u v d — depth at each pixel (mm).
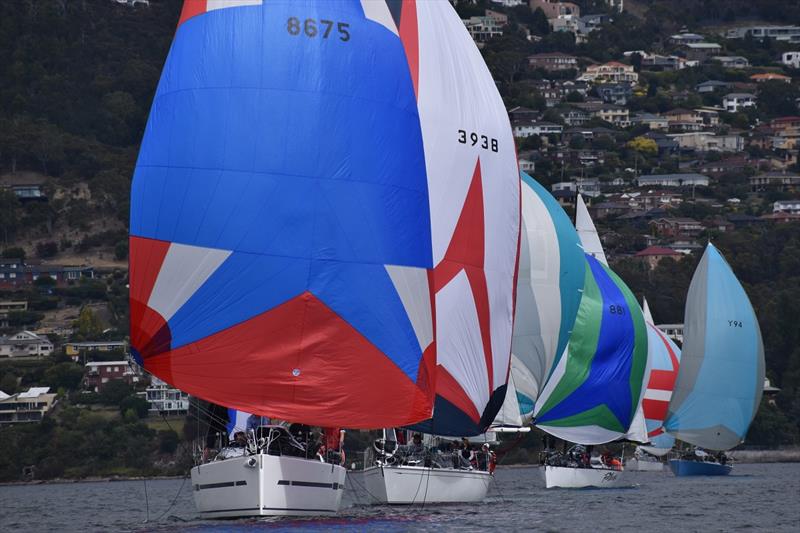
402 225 125188
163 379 119062
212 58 122750
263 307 118750
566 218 196000
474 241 152625
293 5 124438
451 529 128000
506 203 158000
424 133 149000
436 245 149250
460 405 150000
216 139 120625
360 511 141875
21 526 167875
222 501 120500
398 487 146750
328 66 124188
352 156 123500
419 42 149875
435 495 151125
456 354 150250
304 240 120375
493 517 144000
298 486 120812
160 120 122750
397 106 127250
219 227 119000
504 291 157500
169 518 164875
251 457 118312
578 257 195000
